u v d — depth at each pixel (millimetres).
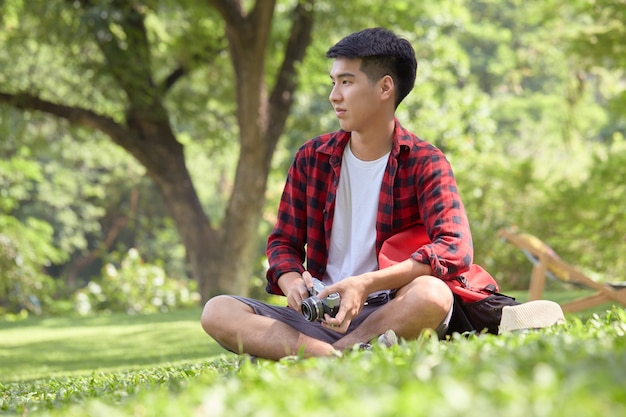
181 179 14062
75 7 13109
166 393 1993
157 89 14289
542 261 7539
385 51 3039
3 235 15891
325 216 3152
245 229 13781
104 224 27312
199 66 15406
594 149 15414
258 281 16750
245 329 2936
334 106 3100
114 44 13273
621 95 14242
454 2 16969
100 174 26047
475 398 1319
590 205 13586
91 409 1845
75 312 15719
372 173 3111
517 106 27234
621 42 12758
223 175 27641
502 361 1654
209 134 16703
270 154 13781
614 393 1255
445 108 17219
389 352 2115
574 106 17359
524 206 14555
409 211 3082
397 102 3117
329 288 2803
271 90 14898
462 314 3016
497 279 14336
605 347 1856
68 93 14953
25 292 15773
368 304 3064
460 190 14820
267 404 1477
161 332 8930
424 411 1241
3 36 14227
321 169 3176
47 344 8422
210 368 2896
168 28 15758
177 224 14062
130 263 16125
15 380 5289
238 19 12641
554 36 15547
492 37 26828
